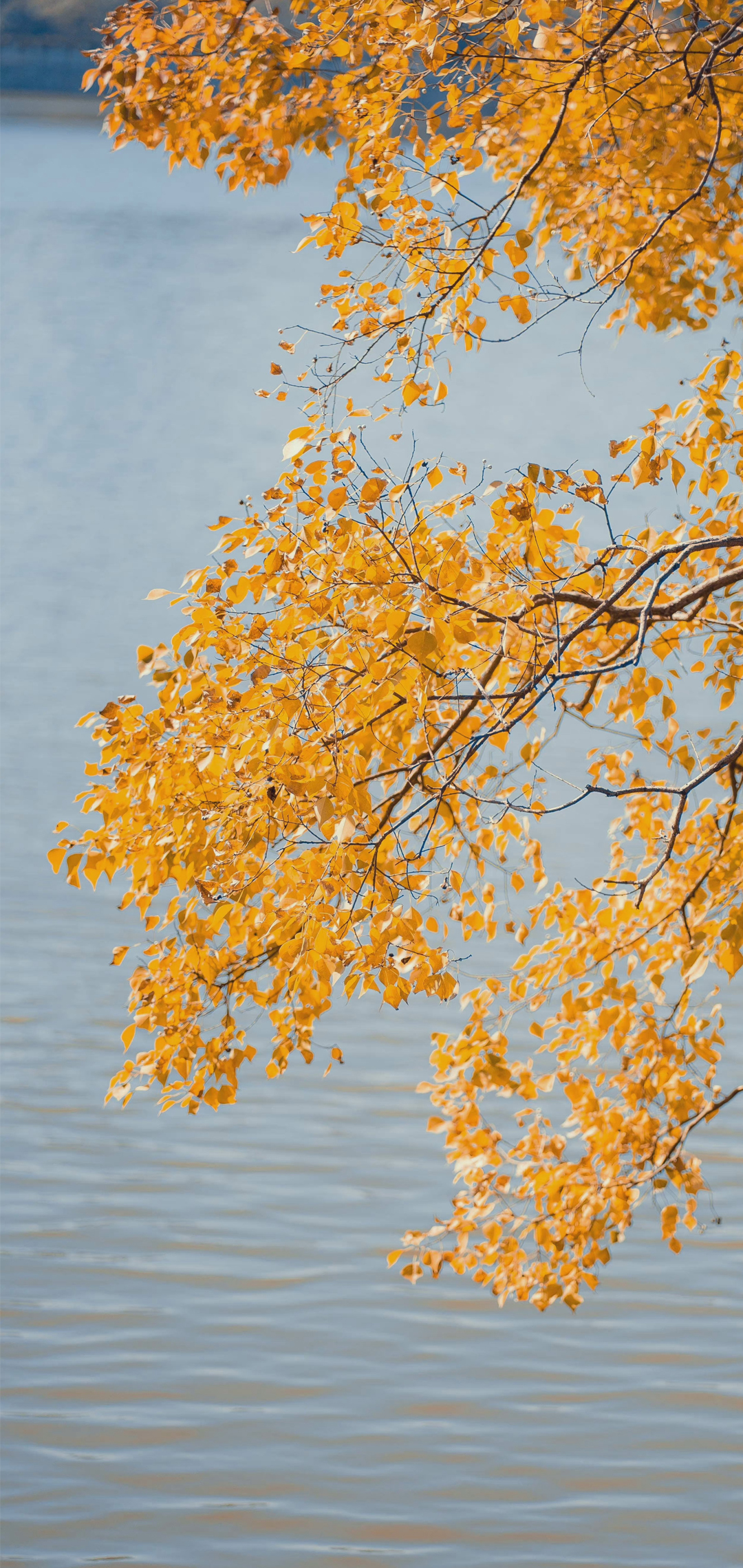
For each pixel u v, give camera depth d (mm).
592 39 6566
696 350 119750
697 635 7109
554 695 6066
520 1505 12453
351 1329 14805
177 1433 13172
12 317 128875
